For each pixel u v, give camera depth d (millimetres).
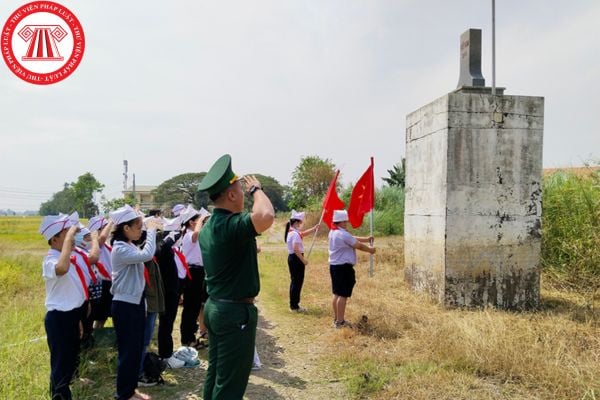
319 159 40719
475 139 7918
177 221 6270
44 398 4215
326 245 20562
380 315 7246
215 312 3244
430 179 8531
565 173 10875
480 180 7938
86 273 5090
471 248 7902
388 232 23312
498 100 7965
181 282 5855
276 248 20531
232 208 3391
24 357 5176
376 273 11547
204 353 6000
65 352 4148
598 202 9234
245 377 3258
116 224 4340
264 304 8781
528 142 8047
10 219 56188
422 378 4754
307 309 8219
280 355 5895
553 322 6480
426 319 6910
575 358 4992
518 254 7977
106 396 4555
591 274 8766
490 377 4836
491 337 5500
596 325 6328
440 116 8133
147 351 5020
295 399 4598
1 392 4309
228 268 3225
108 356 5277
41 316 7238
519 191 8016
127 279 4309
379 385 4695
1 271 11023
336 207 9023
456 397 4379
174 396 4672
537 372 4707
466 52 8797
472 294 7879
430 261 8500
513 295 7949
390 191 27750
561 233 9508
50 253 4199
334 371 5242
